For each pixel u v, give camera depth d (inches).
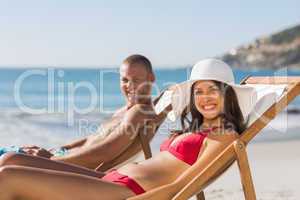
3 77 1707.7
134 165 154.9
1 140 593.0
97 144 204.5
